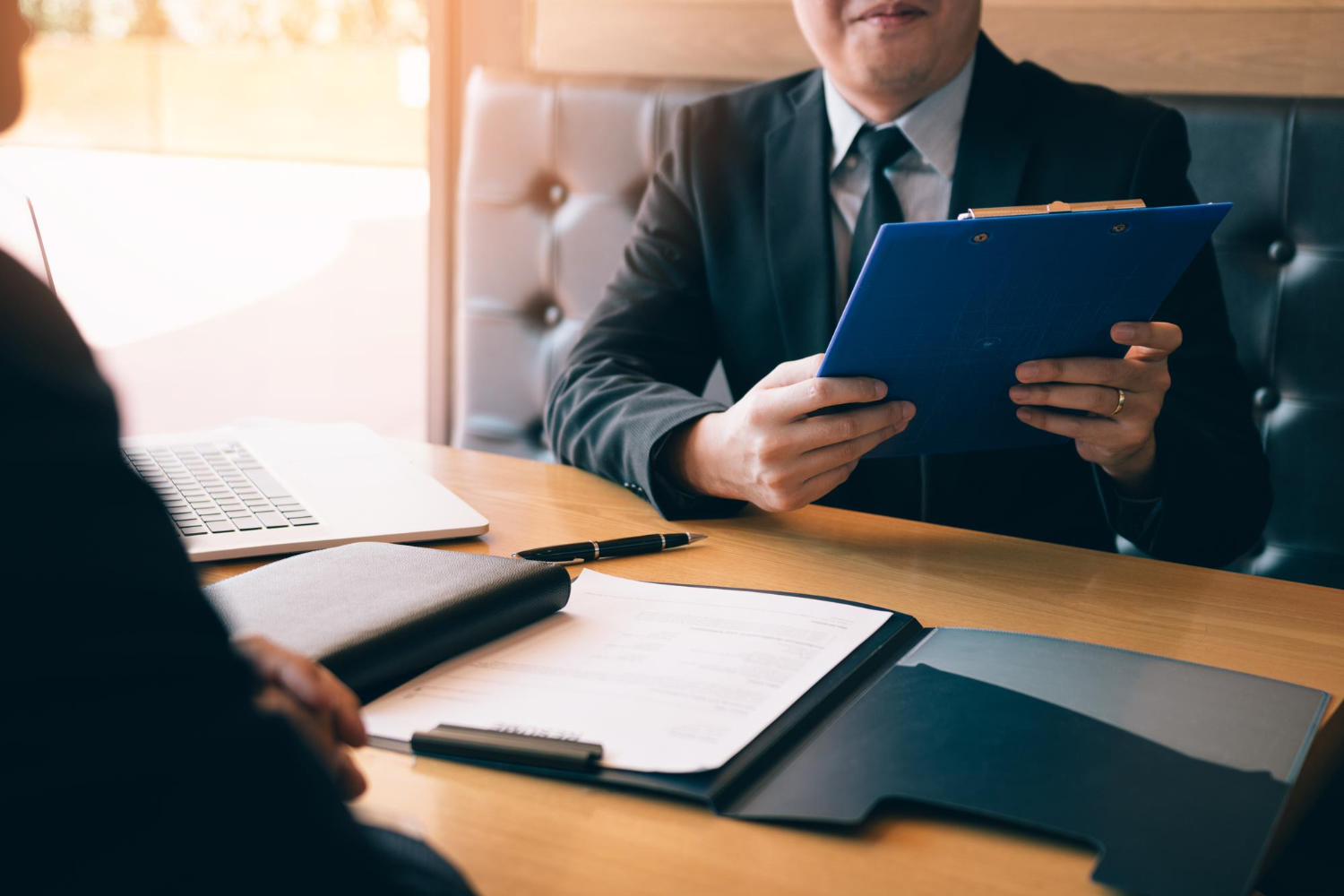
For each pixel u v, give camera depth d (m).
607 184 1.62
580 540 0.79
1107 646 0.57
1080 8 1.54
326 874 0.24
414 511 0.80
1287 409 1.29
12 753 0.22
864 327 0.69
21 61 0.28
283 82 8.18
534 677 0.53
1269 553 1.32
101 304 4.70
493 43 1.90
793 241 1.16
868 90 1.11
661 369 1.18
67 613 0.22
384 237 6.09
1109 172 1.10
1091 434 0.80
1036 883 0.38
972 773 0.43
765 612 0.61
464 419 1.78
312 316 4.66
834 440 0.76
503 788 0.44
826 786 0.43
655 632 0.59
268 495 0.82
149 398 3.59
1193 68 1.51
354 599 0.56
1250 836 0.39
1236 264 1.30
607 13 1.80
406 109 8.05
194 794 0.23
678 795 0.43
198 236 5.99
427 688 0.52
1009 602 0.67
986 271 0.67
